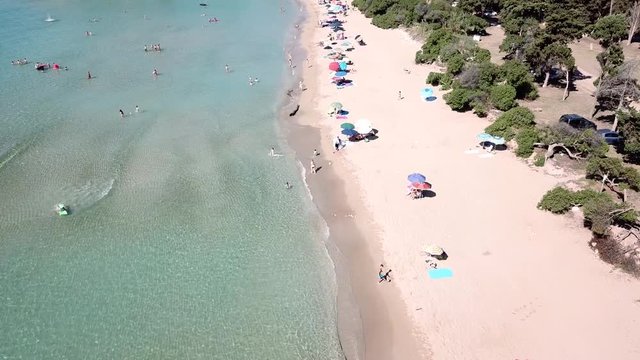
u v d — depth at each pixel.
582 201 40.62
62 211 44.19
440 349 31.19
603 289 34.31
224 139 56.69
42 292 36.56
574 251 37.56
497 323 32.50
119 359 31.61
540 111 58.00
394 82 70.62
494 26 92.50
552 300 33.72
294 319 34.16
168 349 32.22
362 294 35.66
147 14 112.38
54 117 61.50
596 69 69.19
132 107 64.31
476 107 59.38
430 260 37.66
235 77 74.75
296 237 41.56
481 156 50.59
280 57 83.69
